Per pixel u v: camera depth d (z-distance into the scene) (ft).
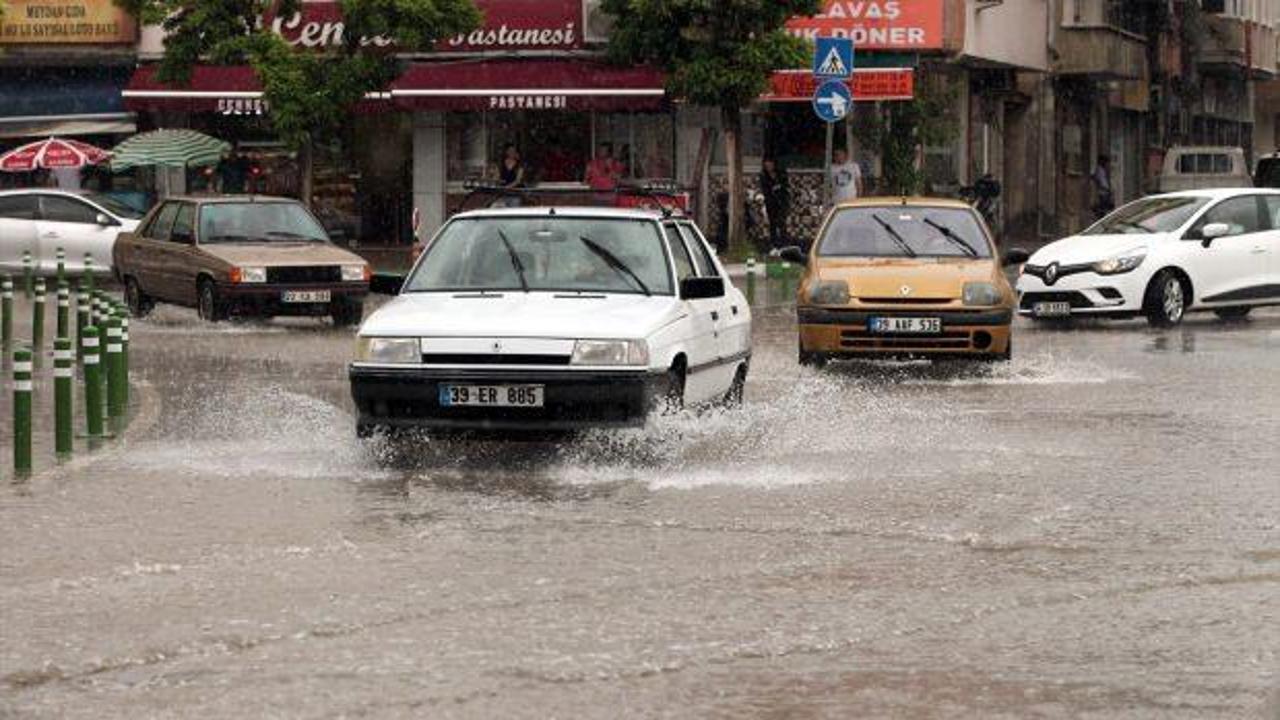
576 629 47.98
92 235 203.00
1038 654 45.39
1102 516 63.93
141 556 57.36
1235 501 66.90
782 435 84.38
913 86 231.50
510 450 79.56
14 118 247.29
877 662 44.70
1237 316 159.43
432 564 56.08
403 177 242.17
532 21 231.09
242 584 53.31
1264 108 432.25
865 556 57.31
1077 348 129.08
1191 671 43.70
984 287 111.75
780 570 55.21
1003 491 69.10
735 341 89.97
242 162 238.48
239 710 40.70
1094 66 281.95
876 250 117.50
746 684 42.75
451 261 84.12
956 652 45.65
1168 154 294.25
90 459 77.77
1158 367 115.85
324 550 58.18
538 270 83.46
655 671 43.86
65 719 40.14
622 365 75.87
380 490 69.51
